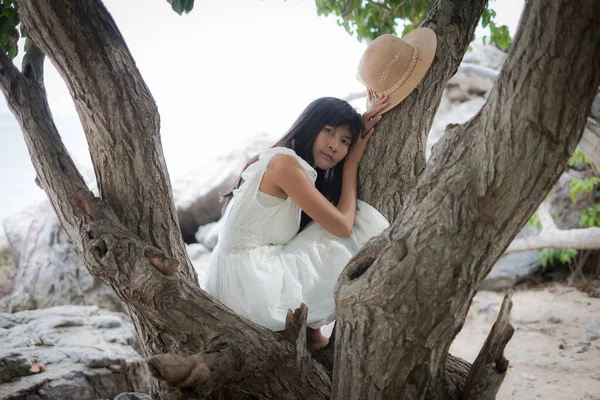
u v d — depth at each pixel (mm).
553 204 6480
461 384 2209
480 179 1674
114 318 4043
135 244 2064
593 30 1511
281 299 2252
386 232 1858
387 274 1751
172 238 2393
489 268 1775
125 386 3365
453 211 1697
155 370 1650
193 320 2025
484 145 1662
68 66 2158
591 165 6480
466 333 5277
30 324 3904
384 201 2471
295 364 2057
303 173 2271
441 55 2479
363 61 2459
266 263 2311
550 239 5816
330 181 2562
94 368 3326
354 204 2393
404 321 1761
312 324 2328
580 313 5348
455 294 1736
